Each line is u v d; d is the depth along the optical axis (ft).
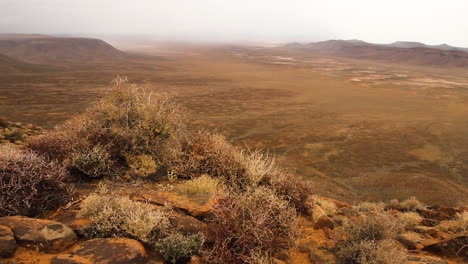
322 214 17.34
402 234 16.33
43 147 15.92
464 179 76.33
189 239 10.10
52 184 12.07
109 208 10.55
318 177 72.74
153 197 13.60
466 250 14.02
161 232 10.48
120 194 13.91
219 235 10.66
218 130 130.21
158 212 11.02
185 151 19.03
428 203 57.00
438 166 88.89
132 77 342.85
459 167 88.22
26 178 11.22
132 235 10.09
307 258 12.16
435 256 14.21
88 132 17.06
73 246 9.48
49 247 9.03
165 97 19.38
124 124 17.92
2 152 11.91
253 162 18.42
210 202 13.43
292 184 17.44
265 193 13.94
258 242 10.96
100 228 10.11
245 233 10.91
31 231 9.11
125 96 18.61
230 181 17.51
